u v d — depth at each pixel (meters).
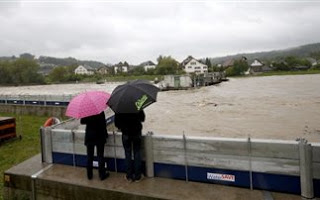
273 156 4.61
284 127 15.23
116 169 5.83
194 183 5.13
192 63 122.50
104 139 5.41
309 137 12.93
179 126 17.06
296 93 33.91
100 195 5.12
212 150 5.02
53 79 125.38
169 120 19.41
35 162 6.60
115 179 5.46
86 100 5.11
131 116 5.04
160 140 5.36
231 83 68.12
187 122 18.34
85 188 5.24
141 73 122.75
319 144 4.36
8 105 23.94
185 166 5.23
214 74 74.50
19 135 12.73
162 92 48.44
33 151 10.46
